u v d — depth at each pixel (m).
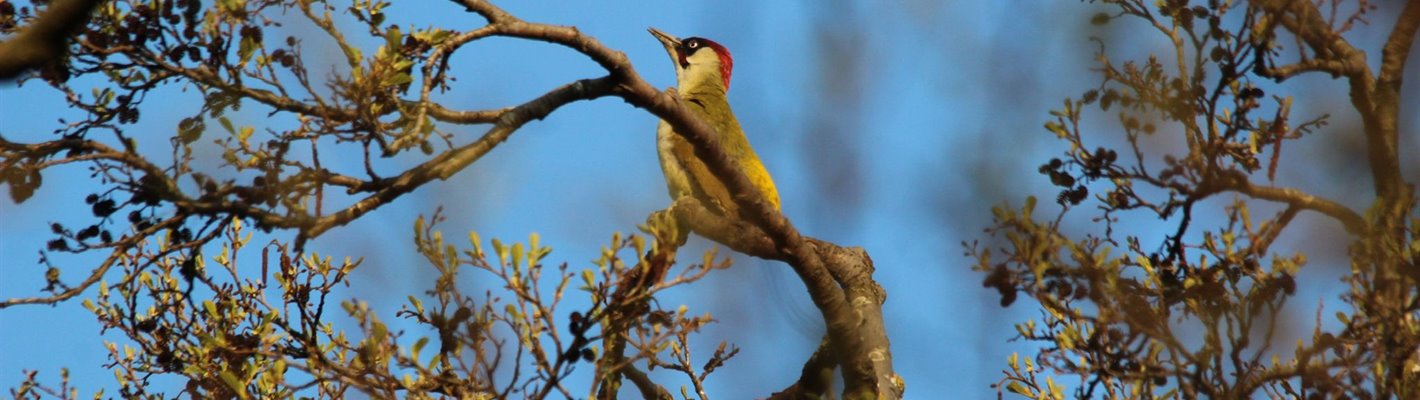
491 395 8.23
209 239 8.09
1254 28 9.41
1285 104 9.86
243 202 7.83
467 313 7.83
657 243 7.99
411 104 8.12
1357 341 8.88
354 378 8.30
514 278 7.70
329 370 8.77
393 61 7.77
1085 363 9.40
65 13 6.37
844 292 11.35
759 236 10.57
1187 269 9.70
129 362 9.93
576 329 7.73
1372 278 9.32
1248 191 9.51
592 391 7.80
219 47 7.84
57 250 7.98
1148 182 9.60
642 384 10.50
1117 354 9.27
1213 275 9.55
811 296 10.94
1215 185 9.45
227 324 9.81
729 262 7.77
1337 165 9.95
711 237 10.61
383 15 8.30
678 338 10.16
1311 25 10.35
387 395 8.28
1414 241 9.02
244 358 9.35
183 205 7.79
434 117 8.28
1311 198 9.49
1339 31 10.08
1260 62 9.51
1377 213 8.97
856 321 11.02
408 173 8.11
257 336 9.46
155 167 7.78
